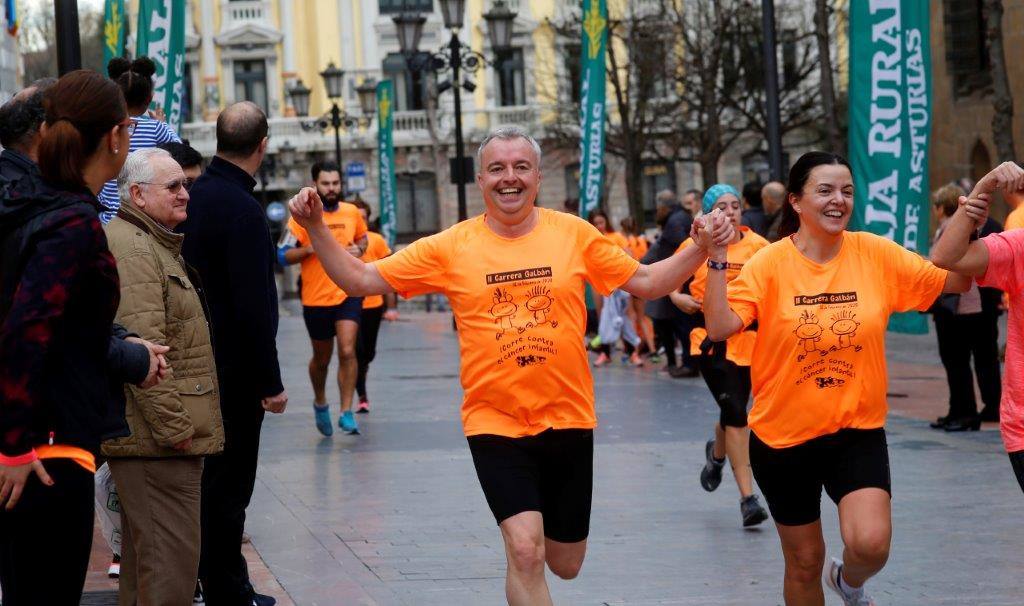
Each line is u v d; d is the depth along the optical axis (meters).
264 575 7.05
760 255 5.49
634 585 6.84
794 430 5.39
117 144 4.35
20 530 4.21
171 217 5.34
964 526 8.13
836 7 42.44
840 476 5.35
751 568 7.18
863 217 14.10
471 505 8.95
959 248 5.19
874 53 13.94
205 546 6.26
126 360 4.45
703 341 8.41
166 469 5.22
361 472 10.34
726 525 8.32
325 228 5.19
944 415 13.19
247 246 6.25
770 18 18.03
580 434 5.21
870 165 14.02
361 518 8.55
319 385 12.20
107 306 4.24
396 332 29.61
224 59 60.06
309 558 7.43
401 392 16.20
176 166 5.35
